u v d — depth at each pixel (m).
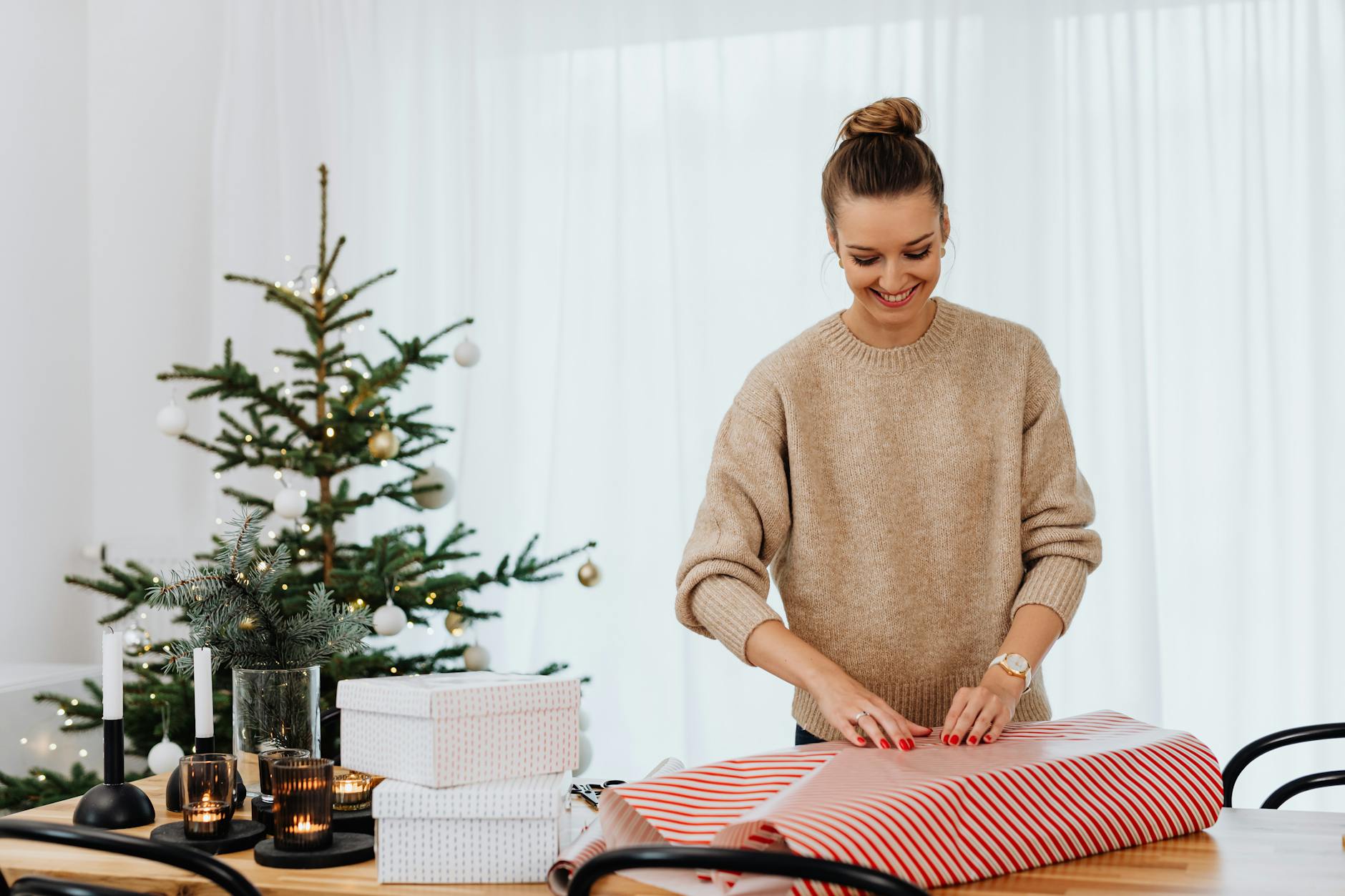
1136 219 2.84
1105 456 2.85
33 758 2.97
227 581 1.42
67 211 3.67
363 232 3.36
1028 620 1.32
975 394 1.40
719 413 3.08
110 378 3.72
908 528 1.41
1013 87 2.94
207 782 1.18
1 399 3.45
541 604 3.16
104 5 3.74
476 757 1.11
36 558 3.55
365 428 2.63
